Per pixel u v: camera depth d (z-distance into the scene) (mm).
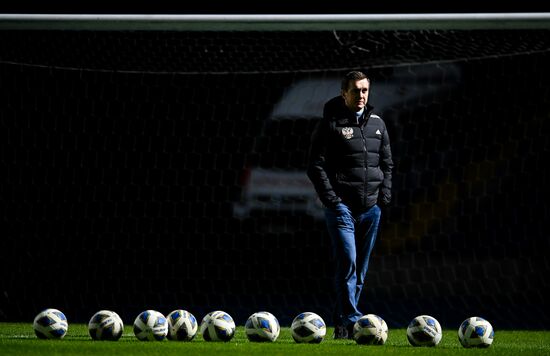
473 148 47688
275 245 48406
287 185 48281
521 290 42156
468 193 47812
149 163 48219
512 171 46844
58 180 46000
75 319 34406
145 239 47906
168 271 46656
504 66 46781
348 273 23281
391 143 48531
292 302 41562
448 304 39844
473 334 20844
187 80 48875
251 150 49281
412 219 48375
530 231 45969
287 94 49094
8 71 44750
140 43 34781
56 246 44000
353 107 23547
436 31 32281
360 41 33562
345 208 23516
